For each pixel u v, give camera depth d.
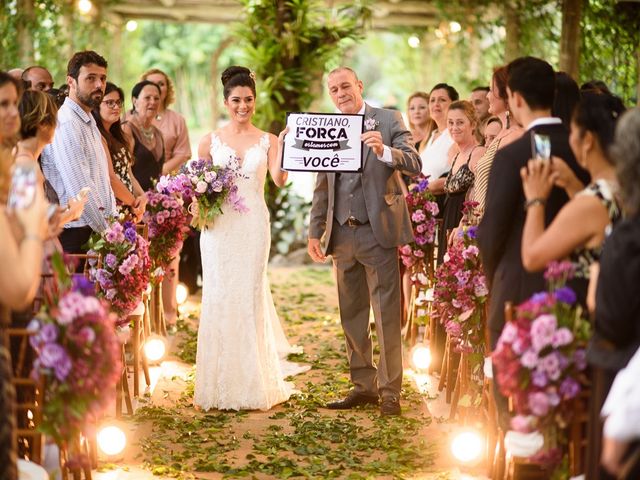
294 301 10.18
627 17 9.02
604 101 3.55
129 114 8.20
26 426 4.14
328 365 7.30
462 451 4.66
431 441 5.30
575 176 3.78
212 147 6.21
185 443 5.25
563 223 3.41
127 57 19.39
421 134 8.94
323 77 12.92
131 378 6.68
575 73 9.05
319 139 5.72
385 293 5.81
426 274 7.16
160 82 9.05
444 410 5.91
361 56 33.50
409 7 14.41
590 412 3.21
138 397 6.08
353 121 5.71
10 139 4.27
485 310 5.05
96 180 5.63
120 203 6.84
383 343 5.82
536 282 3.88
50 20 11.82
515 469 3.97
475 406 4.94
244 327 6.05
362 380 6.05
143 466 4.79
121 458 4.89
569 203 3.46
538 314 3.42
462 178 6.55
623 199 3.11
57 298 3.81
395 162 5.58
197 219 6.05
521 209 3.96
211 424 5.71
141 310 6.11
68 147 5.46
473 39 13.88
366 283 5.99
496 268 4.07
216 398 6.04
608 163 3.49
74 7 12.48
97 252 5.37
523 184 3.80
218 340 6.05
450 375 6.01
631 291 2.99
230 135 6.21
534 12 11.20
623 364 3.04
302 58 12.35
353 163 5.71
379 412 5.95
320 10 12.46
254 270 6.09
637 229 3.00
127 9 15.39
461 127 6.77
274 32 12.27
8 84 3.58
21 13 10.75
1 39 10.61
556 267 3.58
